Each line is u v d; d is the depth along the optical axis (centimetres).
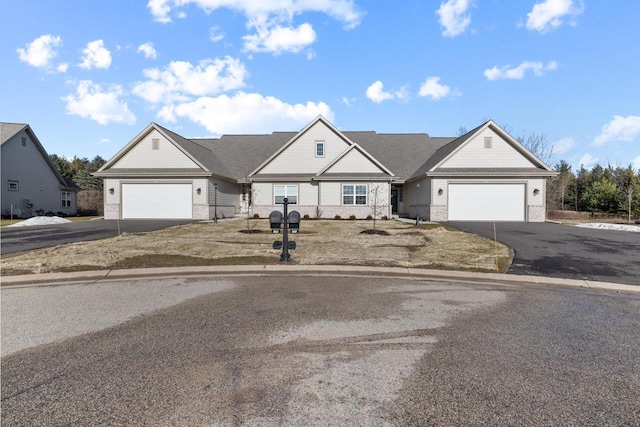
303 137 2444
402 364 331
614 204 2967
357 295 569
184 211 2262
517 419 250
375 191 2198
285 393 280
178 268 738
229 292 582
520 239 1238
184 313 474
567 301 549
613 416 255
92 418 248
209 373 312
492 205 2148
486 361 339
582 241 1184
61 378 301
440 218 2155
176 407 261
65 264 774
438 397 277
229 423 242
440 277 709
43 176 2859
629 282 661
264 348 364
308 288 611
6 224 1897
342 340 386
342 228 1664
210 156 2666
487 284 659
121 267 750
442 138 3038
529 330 421
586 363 337
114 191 2278
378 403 268
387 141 2995
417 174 2372
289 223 998
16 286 622
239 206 2828
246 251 957
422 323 442
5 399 269
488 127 2197
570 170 5328
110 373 311
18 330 411
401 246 1073
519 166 2184
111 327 421
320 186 2325
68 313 472
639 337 403
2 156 2441
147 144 2305
